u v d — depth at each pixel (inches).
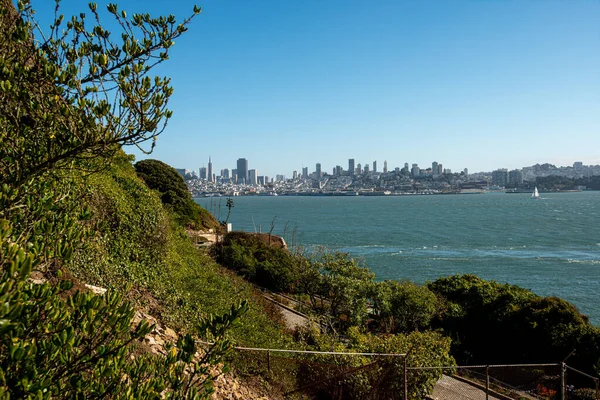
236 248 1375.5
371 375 466.9
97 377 111.8
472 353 1007.0
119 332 108.6
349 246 3329.2
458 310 1091.9
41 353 102.2
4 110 124.8
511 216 6063.0
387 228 4640.8
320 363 469.4
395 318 1021.2
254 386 378.3
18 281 82.6
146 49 145.9
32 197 128.4
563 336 881.5
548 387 743.7
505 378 805.2
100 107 129.2
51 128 128.9
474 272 2348.7
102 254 391.2
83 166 166.1
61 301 109.4
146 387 115.0
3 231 87.1
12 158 128.7
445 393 644.7
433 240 3688.5
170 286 485.1
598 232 4188.0
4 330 78.2
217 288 641.0
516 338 960.3
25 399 96.5
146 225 533.6
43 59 129.5
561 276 2239.2
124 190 552.7
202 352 346.9
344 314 965.8
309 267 1047.0
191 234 1480.1
